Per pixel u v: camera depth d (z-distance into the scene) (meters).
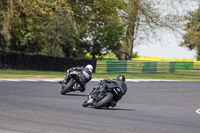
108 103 40.31
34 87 61.19
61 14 132.00
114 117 33.44
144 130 26.88
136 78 108.94
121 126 27.95
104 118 32.03
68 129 25.19
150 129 27.55
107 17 144.12
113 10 145.38
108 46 167.62
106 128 26.58
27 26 133.38
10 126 24.92
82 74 52.75
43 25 135.75
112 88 39.06
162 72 167.62
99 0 136.88
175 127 29.61
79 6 136.88
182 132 27.19
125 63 147.88
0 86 58.06
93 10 139.88
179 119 36.44
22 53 116.81
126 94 63.19
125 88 40.31
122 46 177.75
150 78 114.88
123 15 161.38
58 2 109.06
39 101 43.69
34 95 50.25
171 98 62.56
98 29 154.38
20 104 38.72
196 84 95.88
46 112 33.56
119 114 36.47
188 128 29.59
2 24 114.56
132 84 82.81
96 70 135.75
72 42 142.75
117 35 164.88
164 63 169.25
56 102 44.31
